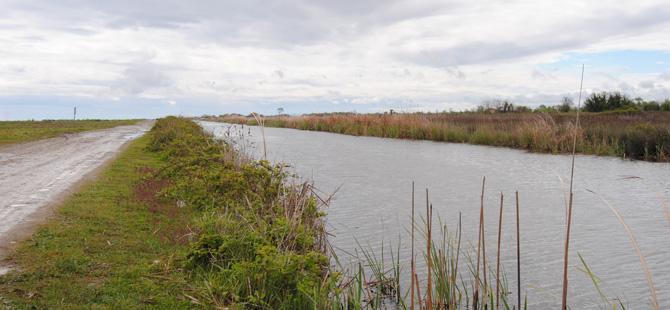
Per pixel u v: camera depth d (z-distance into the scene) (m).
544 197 11.20
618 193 11.52
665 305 5.37
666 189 11.88
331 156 19.84
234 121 60.53
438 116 39.97
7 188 9.81
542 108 49.28
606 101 42.22
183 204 8.84
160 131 20.02
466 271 6.45
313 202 6.91
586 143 21.36
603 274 6.33
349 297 5.11
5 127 34.88
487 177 14.15
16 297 4.47
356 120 39.19
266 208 7.05
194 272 5.57
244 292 4.97
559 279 6.17
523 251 7.27
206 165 11.26
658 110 41.22
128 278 5.24
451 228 8.54
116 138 25.67
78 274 5.21
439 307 4.86
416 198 11.13
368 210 9.89
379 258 6.91
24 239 6.21
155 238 6.71
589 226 8.63
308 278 4.99
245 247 5.81
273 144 25.89
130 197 9.21
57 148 19.44
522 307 5.37
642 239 7.79
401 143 27.11
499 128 27.33
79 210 7.94
